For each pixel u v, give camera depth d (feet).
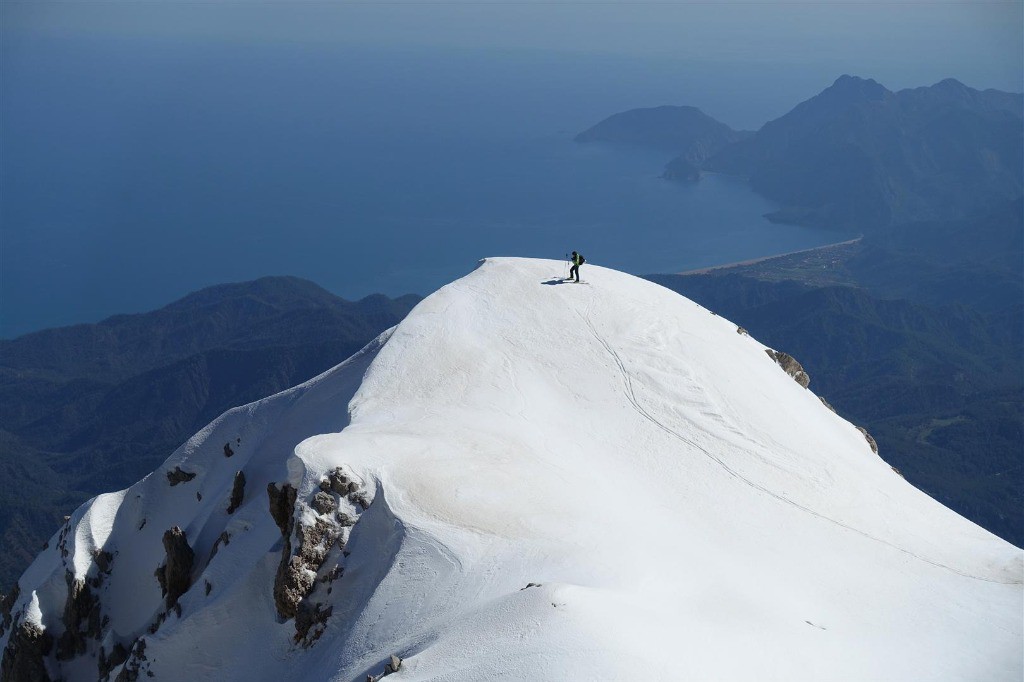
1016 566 179.01
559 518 153.99
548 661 109.81
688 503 180.55
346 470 158.20
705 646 121.29
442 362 209.05
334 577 149.38
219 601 158.20
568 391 208.33
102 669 198.29
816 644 134.62
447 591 137.28
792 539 175.83
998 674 143.23
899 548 180.86
